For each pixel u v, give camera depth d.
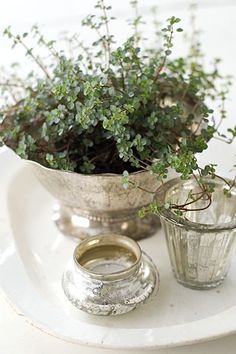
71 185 0.49
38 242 0.55
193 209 0.47
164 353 0.44
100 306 0.45
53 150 0.52
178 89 0.56
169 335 0.42
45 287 0.50
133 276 0.46
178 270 0.49
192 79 0.55
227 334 0.42
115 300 0.45
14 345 0.45
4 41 0.90
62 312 0.45
